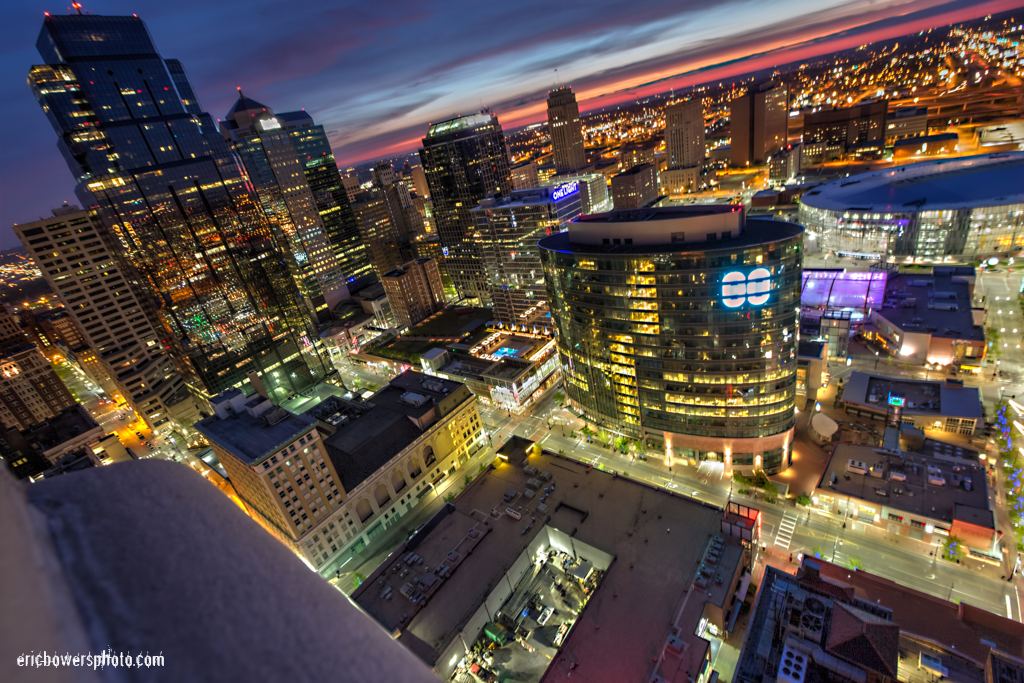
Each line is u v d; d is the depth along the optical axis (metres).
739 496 153.25
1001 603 113.75
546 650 114.44
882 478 139.12
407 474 179.62
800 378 179.12
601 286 155.75
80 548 6.25
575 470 151.00
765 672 88.94
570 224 165.62
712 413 155.38
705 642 100.44
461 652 114.94
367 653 6.57
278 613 6.78
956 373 190.38
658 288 145.38
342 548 163.00
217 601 6.56
